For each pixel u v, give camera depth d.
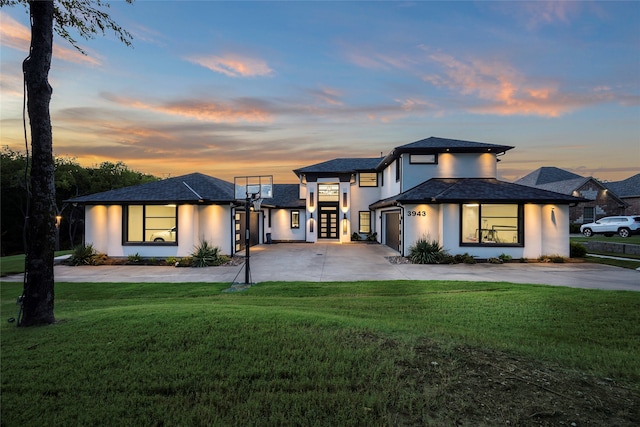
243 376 3.40
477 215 15.58
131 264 14.77
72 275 12.22
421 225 15.71
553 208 15.00
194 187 17.31
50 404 2.93
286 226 26.03
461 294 8.17
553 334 4.96
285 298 8.08
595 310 6.36
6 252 34.06
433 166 18.80
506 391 3.06
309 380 3.28
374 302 7.37
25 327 5.12
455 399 2.93
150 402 2.96
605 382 3.28
